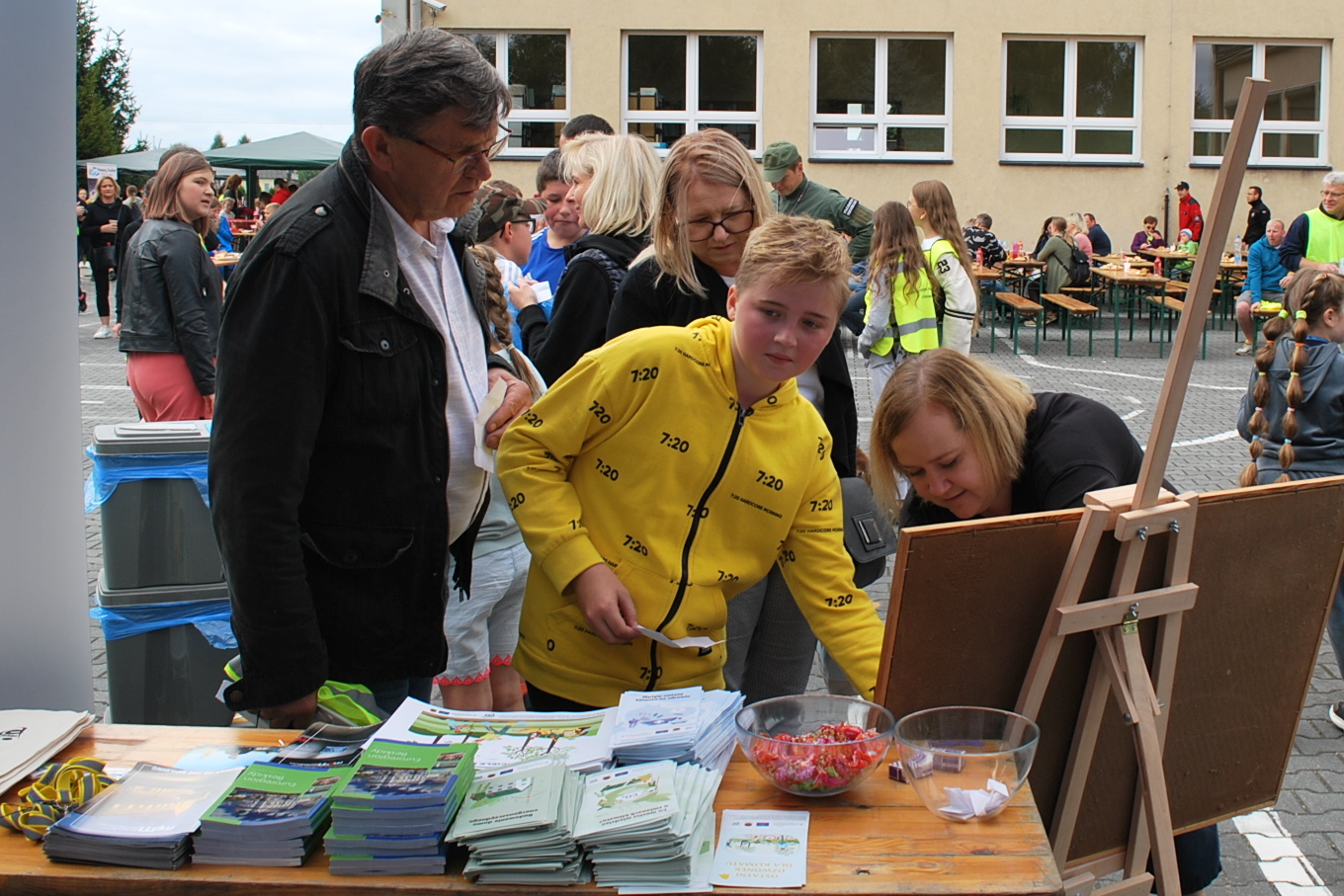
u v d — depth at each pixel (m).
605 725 1.80
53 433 2.20
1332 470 3.74
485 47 17.81
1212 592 1.86
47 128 2.12
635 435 2.09
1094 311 13.91
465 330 2.36
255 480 1.90
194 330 5.61
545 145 18.11
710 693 1.87
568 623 2.20
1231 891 3.07
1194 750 1.97
